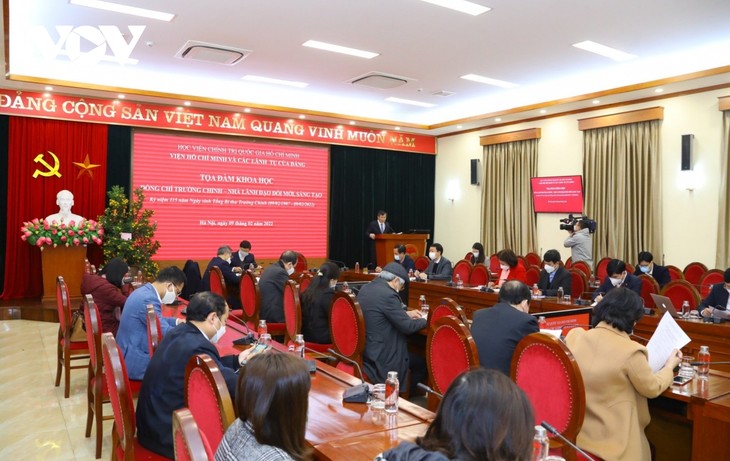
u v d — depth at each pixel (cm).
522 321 266
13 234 812
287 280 470
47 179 829
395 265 381
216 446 172
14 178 810
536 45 666
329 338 433
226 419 166
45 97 815
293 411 131
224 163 970
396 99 989
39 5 558
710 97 738
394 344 361
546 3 534
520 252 995
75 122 844
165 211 921
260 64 770
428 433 108
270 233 1017
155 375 222
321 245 1072
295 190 1041
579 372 203
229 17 585
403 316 356
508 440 98
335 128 1060
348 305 355
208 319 236
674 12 556
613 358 222
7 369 509
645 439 227
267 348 270
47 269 784
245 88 923
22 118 811
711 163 738
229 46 686
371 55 721
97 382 321
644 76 774
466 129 1104
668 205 787
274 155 1019
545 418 212
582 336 236
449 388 106
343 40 655
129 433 212
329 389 236
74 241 780
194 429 113
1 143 802
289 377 131
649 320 442
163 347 228
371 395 221
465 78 830
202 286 624
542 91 912
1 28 539
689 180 761
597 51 691
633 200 825
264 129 985
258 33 635
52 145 830
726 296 476
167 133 921
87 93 820
